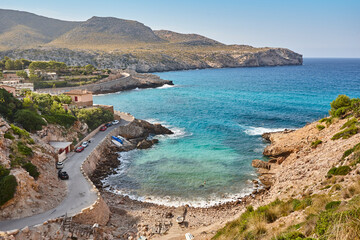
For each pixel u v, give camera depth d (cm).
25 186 2909
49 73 15150
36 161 3562
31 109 5300
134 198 3972
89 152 4972
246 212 2564
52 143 4834
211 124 8069
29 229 2467
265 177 4484
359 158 2689
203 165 5119
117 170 4916
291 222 1784
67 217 2789
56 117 5462
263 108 10206
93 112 6600
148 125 7269
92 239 2623
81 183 3716
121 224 3189
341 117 4984
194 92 14988
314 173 3269
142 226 3148
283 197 3091
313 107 10194
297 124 7925
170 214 3469
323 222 1267
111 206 3622
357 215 1134
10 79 12825
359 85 16500
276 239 1438
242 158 5441
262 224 1952
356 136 3631
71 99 7369
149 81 17488
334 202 1678
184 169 4950
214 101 11962
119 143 6012
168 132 7156
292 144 5247
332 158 3325
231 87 16862
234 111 9775
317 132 5178
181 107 10681
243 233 1980
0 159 2967
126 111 9950
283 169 4356
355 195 1730
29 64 16200
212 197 3997
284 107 10300
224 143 6359
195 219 3375
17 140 3631
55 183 3534
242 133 7131
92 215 2959
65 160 4559
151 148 6047
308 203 2061
